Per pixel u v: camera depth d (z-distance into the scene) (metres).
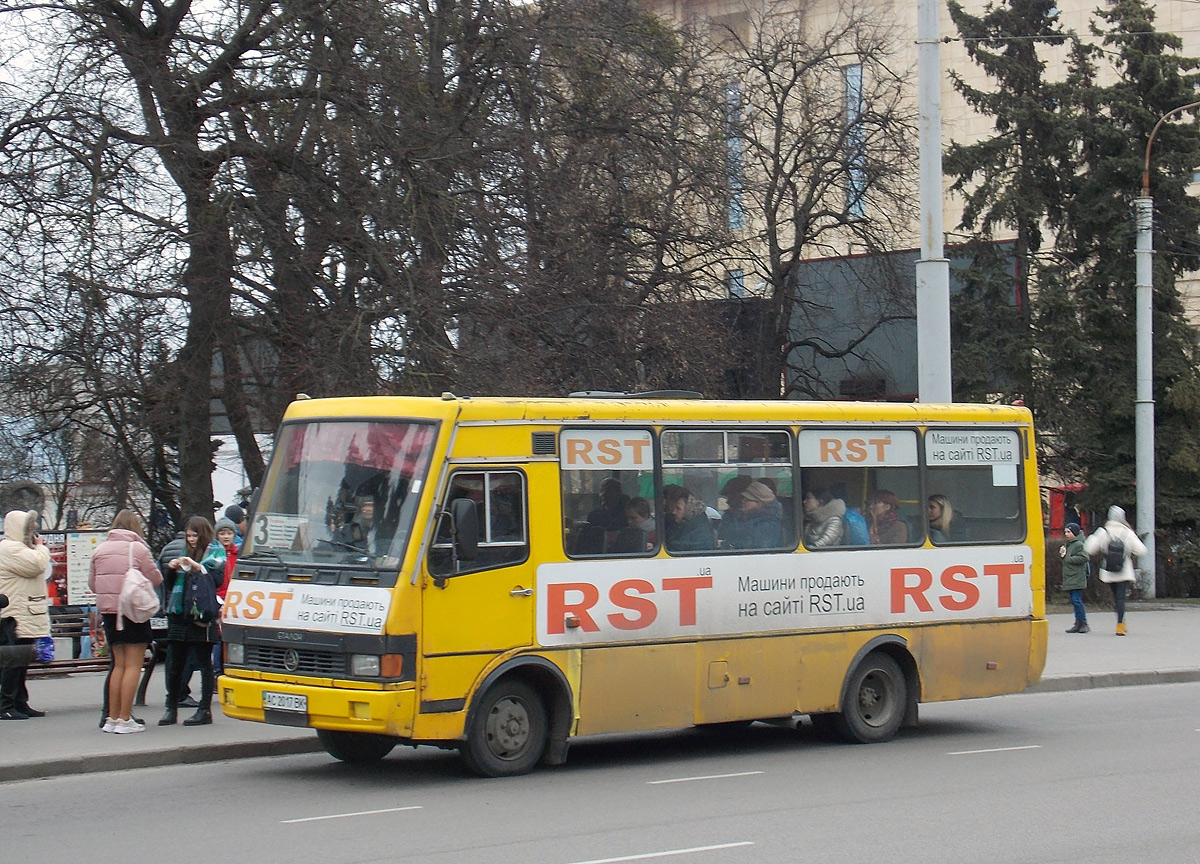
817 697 12.28
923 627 13.04
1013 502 13.86
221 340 19.45
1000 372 34.97
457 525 10.05
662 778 10.68
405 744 12.14
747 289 33.81
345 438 10.80
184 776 10.95
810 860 7.67
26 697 13.66
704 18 38.81
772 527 12.16
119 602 12.40
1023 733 13.54
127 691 12.49
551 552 10.75
